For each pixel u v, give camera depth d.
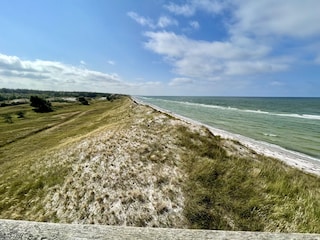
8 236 2.04
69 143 19.56
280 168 12.30
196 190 9.24
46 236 2.04
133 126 18.27
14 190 12.27
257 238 2.08
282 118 56.62
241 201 8.41
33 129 42.59
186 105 108.38
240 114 65.88
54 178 12.18
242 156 13.65
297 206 7.79
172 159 12.11
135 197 9.30
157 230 2.19
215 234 2.13
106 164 12.23
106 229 2.18
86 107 88.38
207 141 14.45
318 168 17.22
